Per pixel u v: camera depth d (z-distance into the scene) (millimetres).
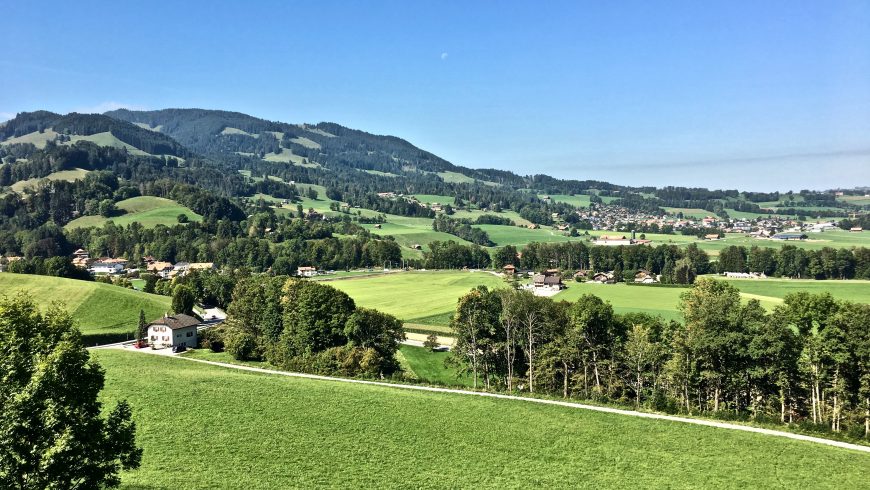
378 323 87562
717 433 51031
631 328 78000
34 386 23688
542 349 74312
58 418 23844
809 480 41375
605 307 72875
